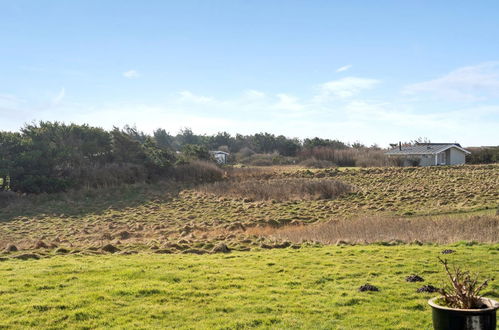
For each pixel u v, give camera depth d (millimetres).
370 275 14242
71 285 12773
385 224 25719
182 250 20562
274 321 9906
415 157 69438
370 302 11281
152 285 12672
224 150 103625
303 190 46531
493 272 13945
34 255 18375
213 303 11195
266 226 31391
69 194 49844
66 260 17141
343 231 24719
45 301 11086
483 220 24547
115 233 30438
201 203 45031
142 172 56812
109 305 10883
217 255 18641
